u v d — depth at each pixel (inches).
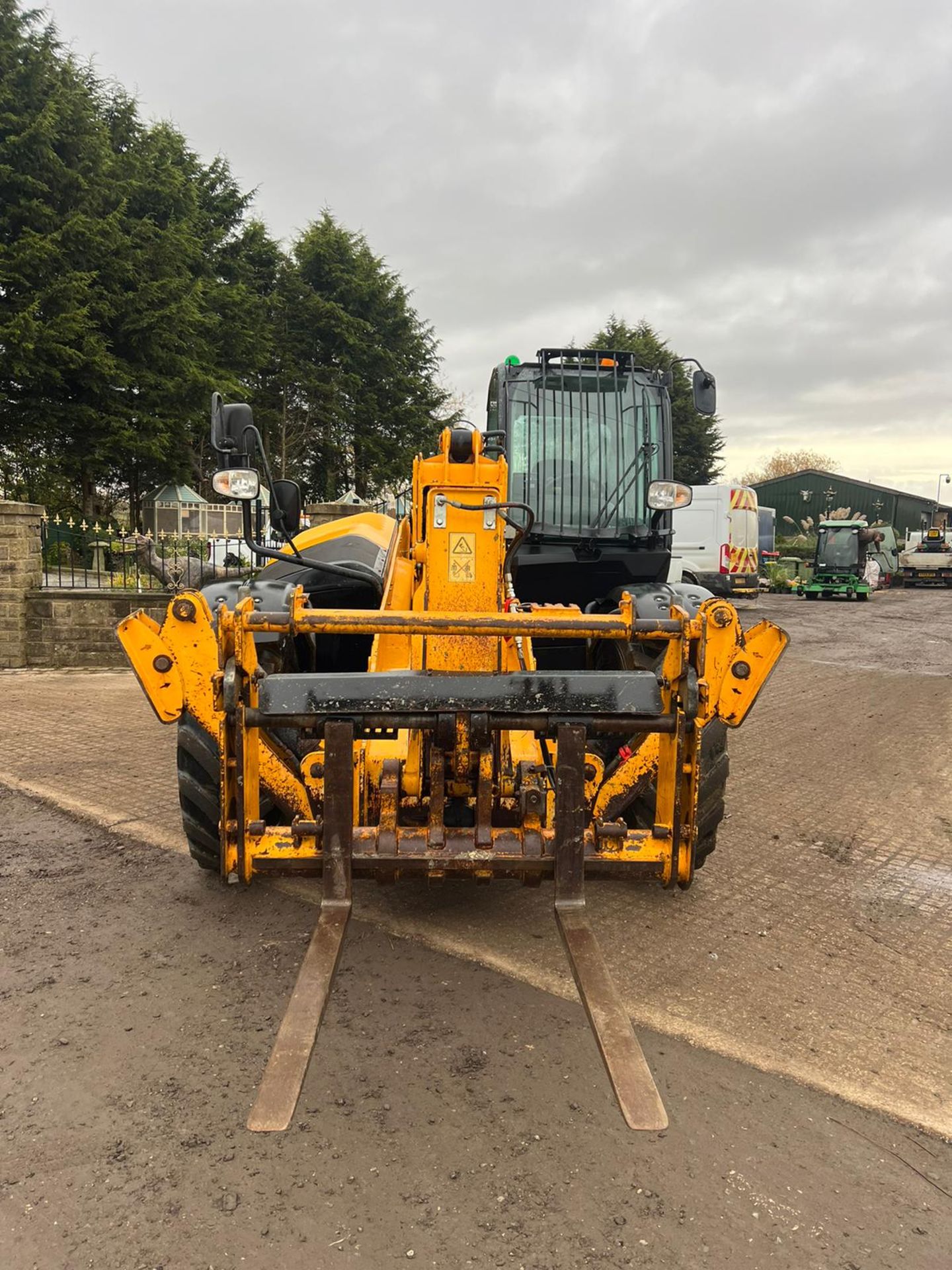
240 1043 105.7
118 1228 78.1
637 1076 75.4
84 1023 109.3
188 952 128.0
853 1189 84.6
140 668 105.4
